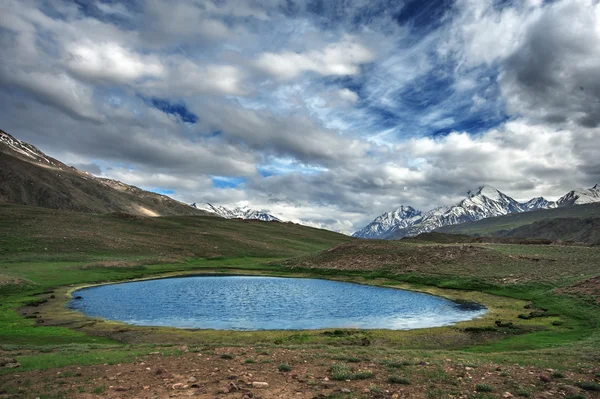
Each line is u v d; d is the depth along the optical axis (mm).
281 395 14836
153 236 143625
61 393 15117
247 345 28266
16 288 60812
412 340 35438
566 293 53000
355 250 109188
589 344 29672
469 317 47500
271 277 92000
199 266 105688
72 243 109875
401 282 79375
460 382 17359
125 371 18594
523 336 35812
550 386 17109
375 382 16984
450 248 94812
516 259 80188
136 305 54906
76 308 51500
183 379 17062
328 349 26516
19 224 122750
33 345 31125
